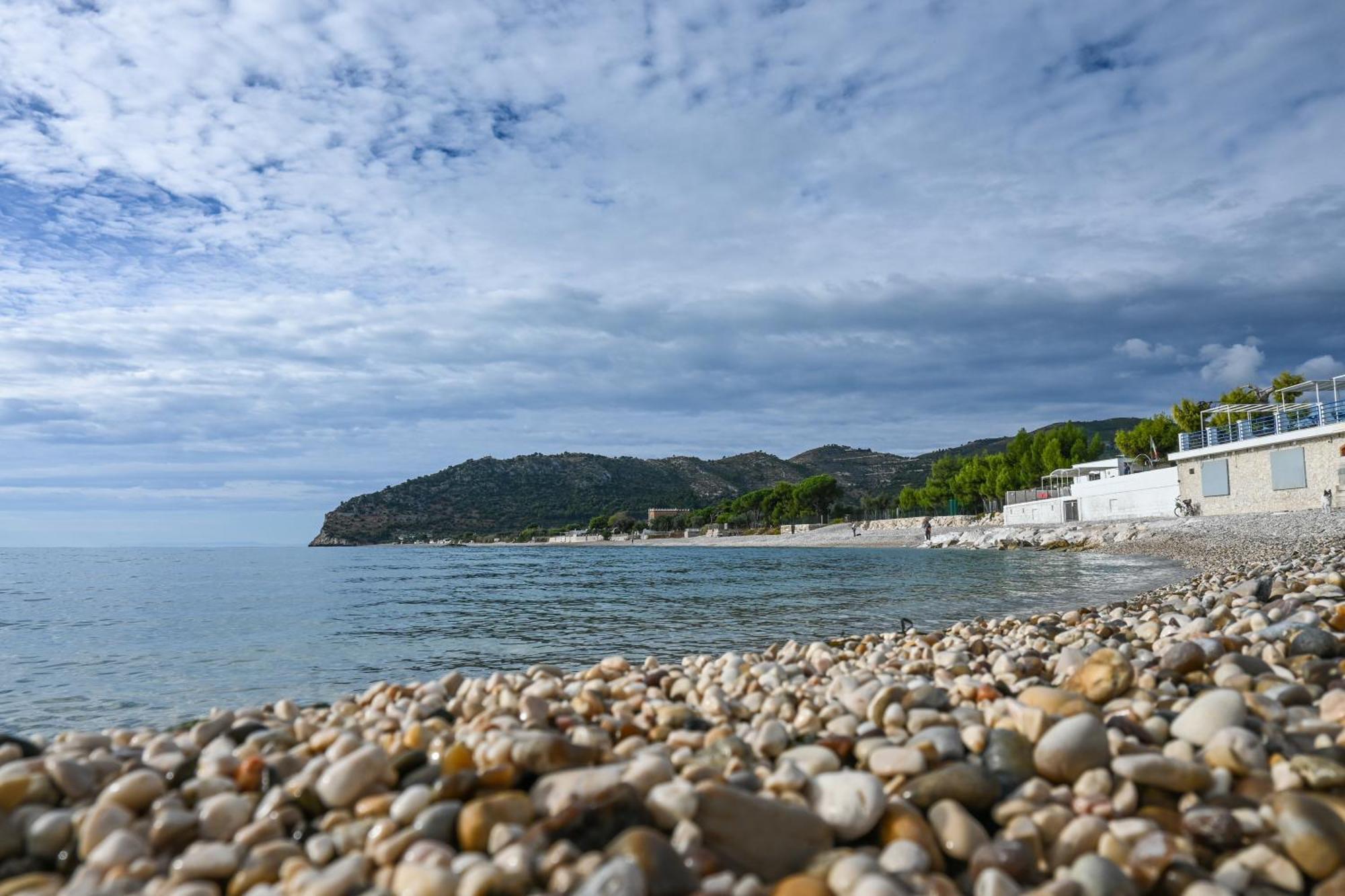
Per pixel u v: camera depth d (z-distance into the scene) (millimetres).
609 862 2762
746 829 3250
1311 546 23406
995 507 81938
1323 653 5816
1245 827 3195
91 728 7449
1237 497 40438
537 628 14586
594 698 5355
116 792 3660
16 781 3729
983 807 3604
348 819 3516
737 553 60875
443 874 2797
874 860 2979
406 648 12242
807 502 109875
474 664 10797
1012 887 2834
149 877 3127
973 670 6660
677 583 26641
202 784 3830
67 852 3398
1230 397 50969
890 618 15117
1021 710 4367
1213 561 25875
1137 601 13914
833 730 4715
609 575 32469
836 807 3441
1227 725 4023
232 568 41688
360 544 163625
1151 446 58656
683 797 3309
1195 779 3529
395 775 3877
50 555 66812
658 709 5238
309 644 12742
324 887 2840
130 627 14945
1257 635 6438
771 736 4469
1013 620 10922
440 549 103688
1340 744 3898
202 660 11141
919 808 3574
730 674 6762
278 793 3678
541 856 2947
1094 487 55062
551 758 3814
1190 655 5645
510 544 139500
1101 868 2900
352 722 5270
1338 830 2982
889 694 5074
